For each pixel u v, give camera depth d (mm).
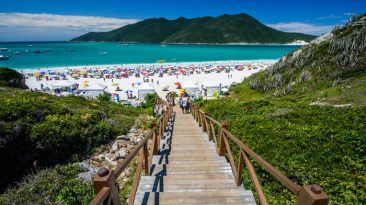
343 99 13250
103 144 9719
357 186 4305
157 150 7082
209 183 4824
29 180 6730
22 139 7867
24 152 7758
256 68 81062
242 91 32031
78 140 9016
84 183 6270
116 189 2631
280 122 8977
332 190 4379
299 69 28172
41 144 8070
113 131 10609
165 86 47438
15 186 6594
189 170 5633
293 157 5871
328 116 8961
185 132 11508
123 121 12594
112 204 2529
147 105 27578
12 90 17031
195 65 94750
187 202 4039
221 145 6625
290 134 7195
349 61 23500
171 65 93750
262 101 14961
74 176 6688
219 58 133500
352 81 18875
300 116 9562
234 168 5055
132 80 57438
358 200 4035
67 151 8547
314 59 28156
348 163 5184
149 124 12773
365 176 4598
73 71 67375
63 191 5734
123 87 49656
